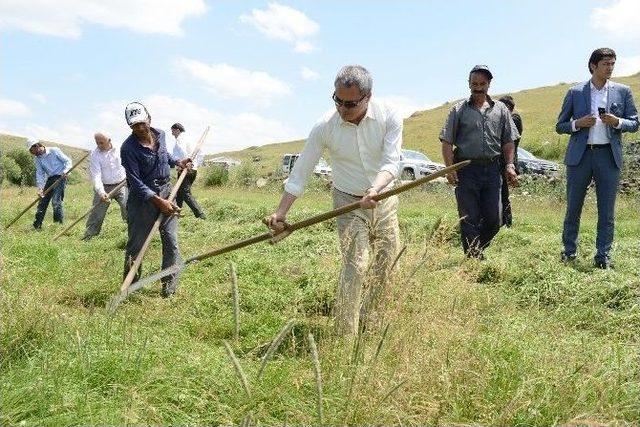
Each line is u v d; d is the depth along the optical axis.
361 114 5.43
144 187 7.09
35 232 13.03
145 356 4.66
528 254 8.60
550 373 4.33
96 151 11.84
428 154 46.22
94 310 6.03
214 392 4.21
